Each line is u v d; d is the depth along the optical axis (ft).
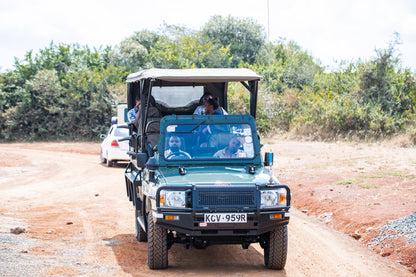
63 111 136.36
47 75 138.31
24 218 35.91
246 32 178.09
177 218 22.36
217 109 30.40
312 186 47.14
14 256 24.17
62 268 22.67
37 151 103.14
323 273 24.04
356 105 94.63
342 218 36.11
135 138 32.14
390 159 59.52
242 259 26.37
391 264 26.55
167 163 25.89
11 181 58.13
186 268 24.14
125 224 34.60
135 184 29.68
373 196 40.22
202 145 26.61
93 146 115.85
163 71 28.55
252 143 26.91
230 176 24.29
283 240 23.65
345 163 59.06
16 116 138.51
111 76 136.67
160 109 35.81
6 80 145.69
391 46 100.83
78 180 58.49
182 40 165.58
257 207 22.57
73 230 32.14
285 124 105.19
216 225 22.31
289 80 134.72
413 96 95.91
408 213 33.68
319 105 100.22
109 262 24.64
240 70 29.37
